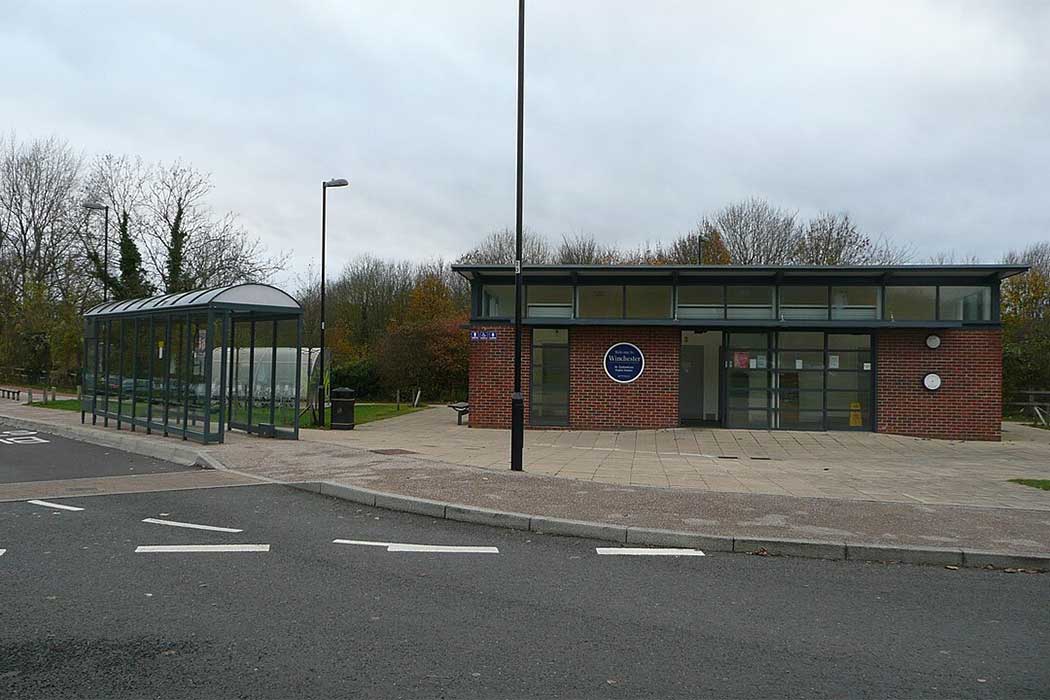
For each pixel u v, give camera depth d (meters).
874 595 6.53
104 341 20.36
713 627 5.58
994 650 5.21
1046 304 39.78
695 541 8.14
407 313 46.19
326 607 5.87
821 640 5.35
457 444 17.19
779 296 21.08
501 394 21.50
